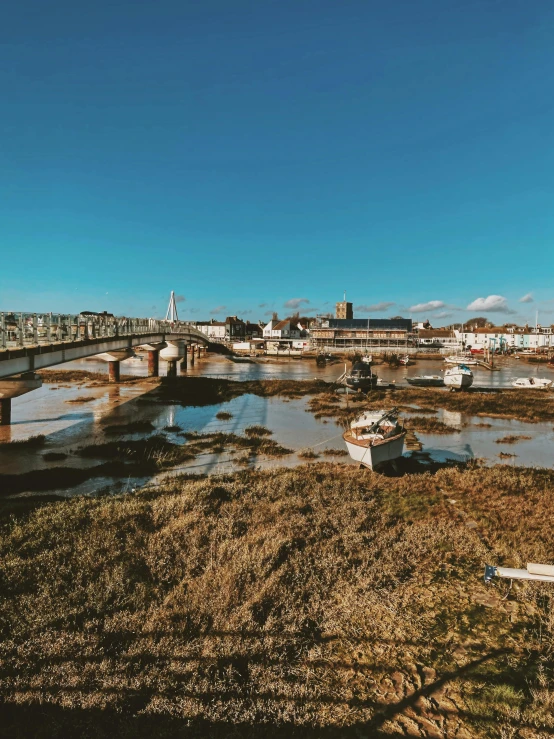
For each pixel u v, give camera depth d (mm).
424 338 141500
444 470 18688
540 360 103188
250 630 7520
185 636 7383
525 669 6785
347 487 15898
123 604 8242
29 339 22328
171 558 10078
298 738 5512
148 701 6012
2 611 7875
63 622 7668
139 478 17562
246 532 11562
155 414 32406
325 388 49250
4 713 5805
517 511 13867
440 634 7668
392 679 6551
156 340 52250
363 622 7961
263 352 119500
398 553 10609
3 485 16312
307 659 6961
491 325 199125
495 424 31891
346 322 139125
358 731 5605
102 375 58531
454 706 6031
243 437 25359
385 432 20094
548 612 8391
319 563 9922
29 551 10102
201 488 15000
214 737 5438
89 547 10273
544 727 5703
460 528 12156
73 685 6180
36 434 25094
